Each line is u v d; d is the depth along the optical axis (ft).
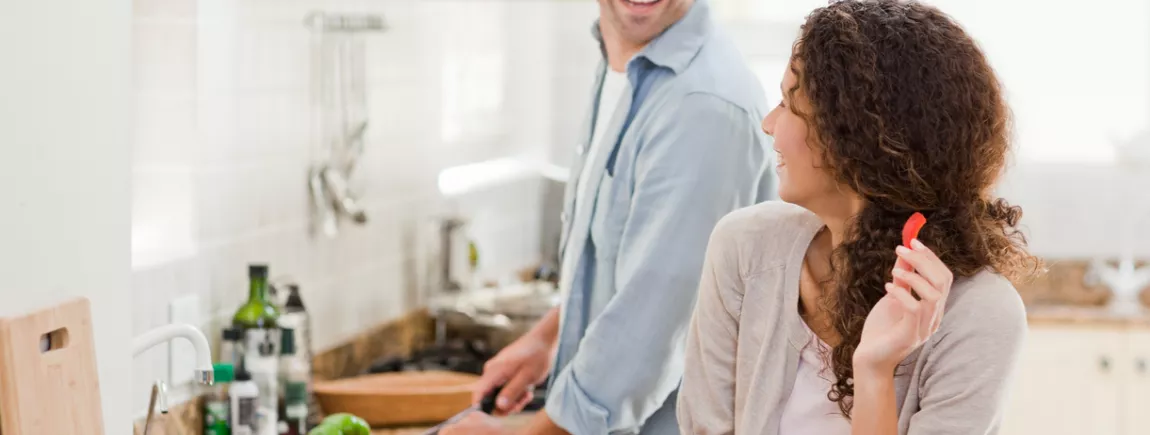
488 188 13.33
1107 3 16.08
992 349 4.85
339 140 10.24
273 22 9.28
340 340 10.45
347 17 10.01
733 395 5.72
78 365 5.04
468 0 12.92
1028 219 16.22
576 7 15.02
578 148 7.93
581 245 7.40
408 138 11.59
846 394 5.15
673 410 7.18
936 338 4.94
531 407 9.39
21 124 4.76
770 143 6.93
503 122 14.03
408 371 10.40
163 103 8.29
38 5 4.85
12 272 4.75
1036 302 15.78
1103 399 14.65
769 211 5.64
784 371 5.41
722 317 5.68
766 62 15.49
